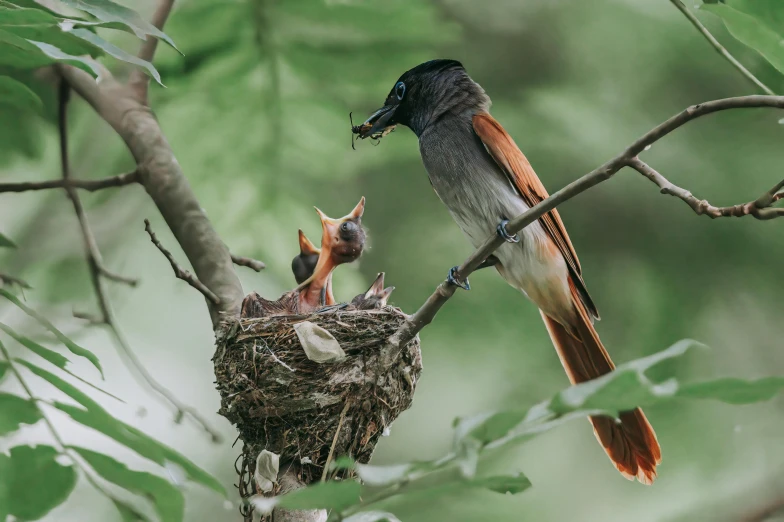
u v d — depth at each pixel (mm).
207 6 10484
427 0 11422
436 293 7199
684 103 12836
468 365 12359
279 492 7035
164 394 8156
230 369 7578
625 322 12648
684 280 12742
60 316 8961
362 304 8523
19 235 11766
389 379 7543
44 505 5164
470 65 13156
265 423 7387
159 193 8250
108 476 5230
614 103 12922
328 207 12953
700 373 12250
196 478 5223
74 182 8211
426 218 13023
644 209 12898
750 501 11703
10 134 9688
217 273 8023
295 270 10016
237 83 11281
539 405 3992
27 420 5152
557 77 13125
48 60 6094
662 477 12133
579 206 12961
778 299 12594
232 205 12188
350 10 10383
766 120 12484
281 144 11898
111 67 10328
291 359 7445
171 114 11547
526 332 12273
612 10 12961
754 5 5637
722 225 12773
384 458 12359
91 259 8492
